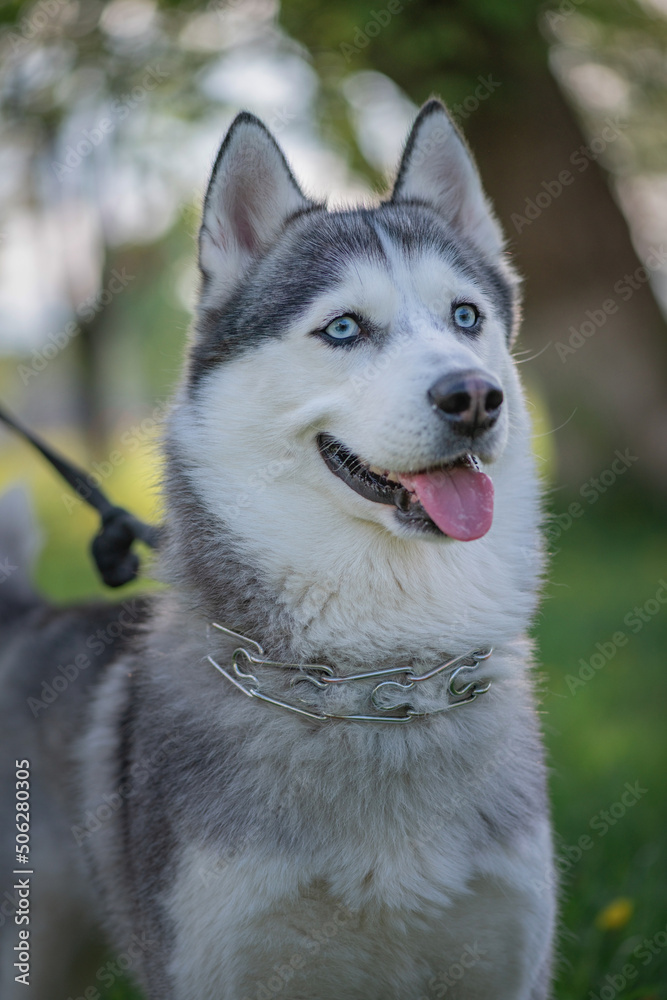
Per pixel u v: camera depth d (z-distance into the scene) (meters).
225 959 2.28
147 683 2.71
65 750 3.08
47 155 8.34
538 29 7.93
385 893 2.30
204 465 2.65
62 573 9.05
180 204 8.16
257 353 2.64
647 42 8.83
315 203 3.03
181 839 2.35
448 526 2.38
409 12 7.09
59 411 22.64
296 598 2.54
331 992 2.40
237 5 7.23
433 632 2.51
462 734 2.48
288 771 2.38
